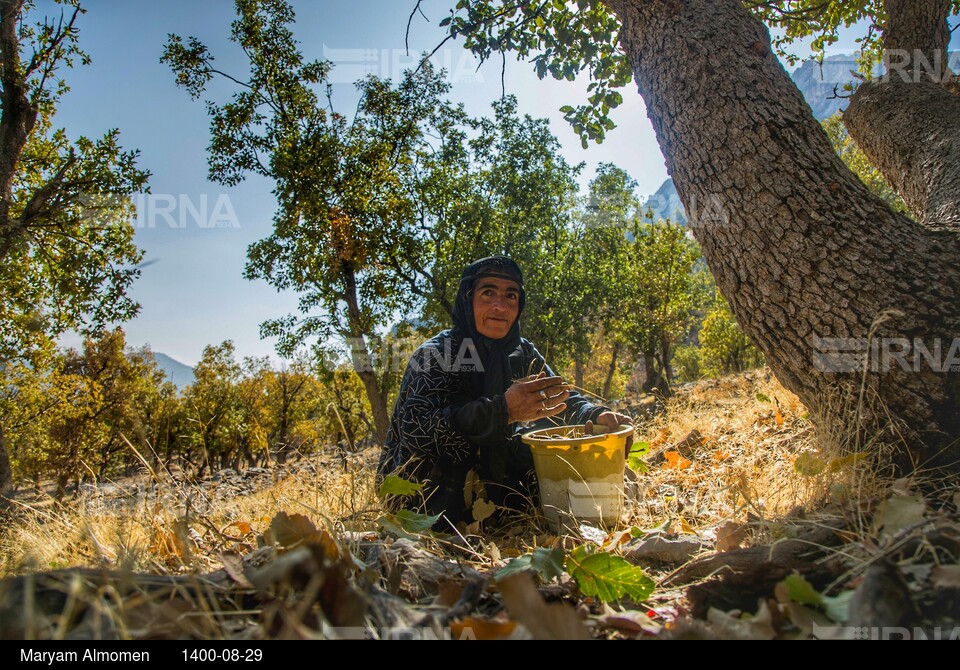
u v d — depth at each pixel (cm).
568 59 587
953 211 279
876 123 383
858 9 610
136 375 2222
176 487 254
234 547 216
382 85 1945
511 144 2420
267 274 1925
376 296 2000
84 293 1434
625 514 261
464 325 317
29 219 1282
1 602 105
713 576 153
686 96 266
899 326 210
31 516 253
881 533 153
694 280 4059
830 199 231
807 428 323
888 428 211
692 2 281
